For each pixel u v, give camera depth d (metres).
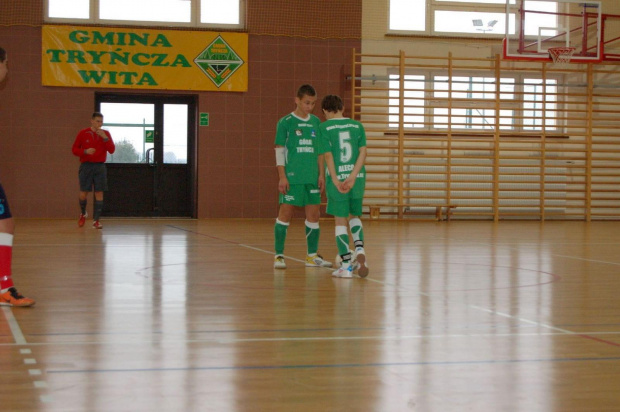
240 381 2.09
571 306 3.54
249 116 12.95
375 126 13.20
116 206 12.82
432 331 2.87
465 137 13.28
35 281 4.28
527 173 13.46
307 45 13.09
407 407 1.86
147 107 12.84
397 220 12.86
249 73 12.95
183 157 13.01
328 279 4.52
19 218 12.27
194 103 12.88
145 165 12.88
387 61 13.34
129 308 3.35
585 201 13.74
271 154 13.00
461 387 2.05
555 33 13.88
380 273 4.88
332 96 4.79
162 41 12.67
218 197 12.89
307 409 1.84
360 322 3.05
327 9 13.16
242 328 2.90
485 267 5.32
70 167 12.45
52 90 12.38
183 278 4.50
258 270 5.00
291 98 13.05
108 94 12.62
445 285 4.29
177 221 11.90
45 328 2.85
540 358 2.41
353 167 4.66
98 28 12.45
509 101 13.23
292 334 2.79
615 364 2.34
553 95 13.91
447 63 13.52
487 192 13.38
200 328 2.89
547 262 5.77
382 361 2.35
